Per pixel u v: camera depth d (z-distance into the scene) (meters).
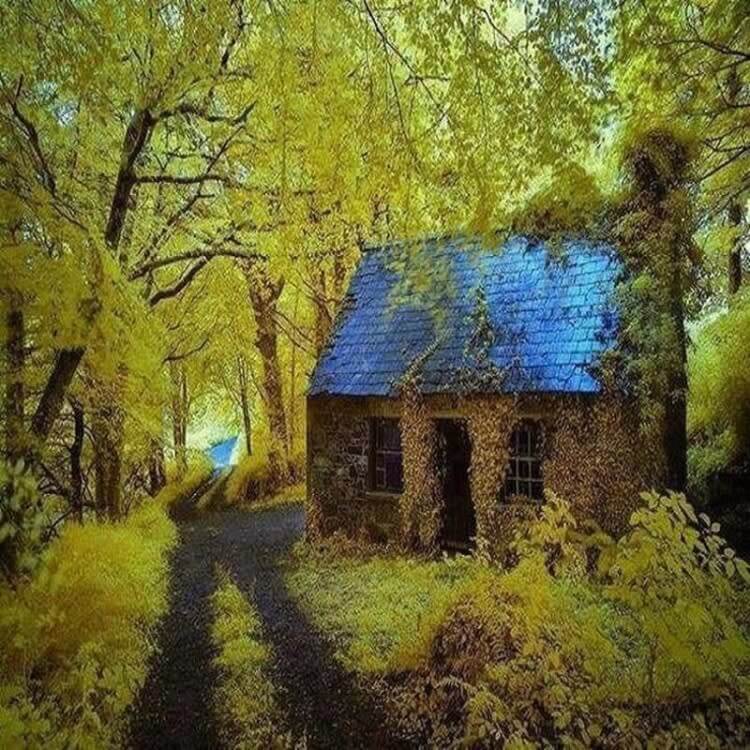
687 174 9.80
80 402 9.73
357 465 13.23
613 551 5.33
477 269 13.05
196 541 14.98
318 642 8.34
